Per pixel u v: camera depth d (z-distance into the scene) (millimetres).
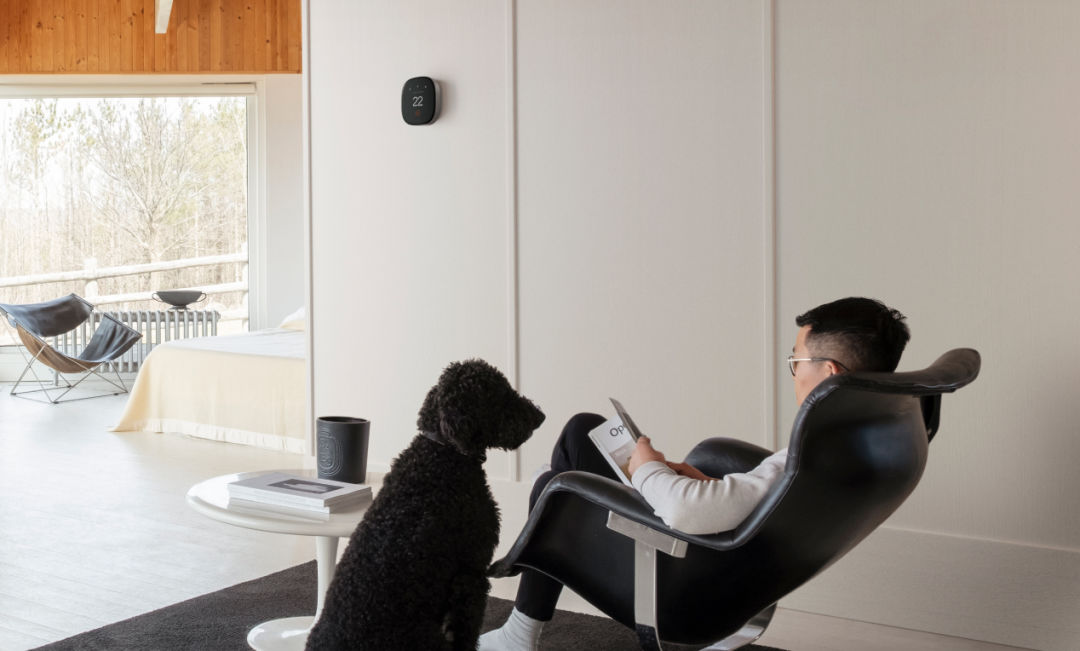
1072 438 2396
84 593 2717
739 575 1659
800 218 2723
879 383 1352
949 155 2521
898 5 2566
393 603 1515
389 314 3510
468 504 1581
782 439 2779
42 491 3977
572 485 1683
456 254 3355
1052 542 2430
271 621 2441
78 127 7770
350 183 3576
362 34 3523
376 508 1583
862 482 1523
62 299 7191
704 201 2875
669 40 2914
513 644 2096
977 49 2477
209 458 4746
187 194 7770
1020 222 2443
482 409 1563
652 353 2982
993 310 2482
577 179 3094
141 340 7480
